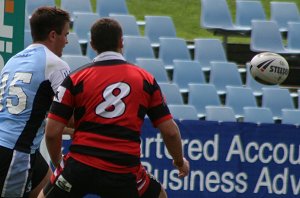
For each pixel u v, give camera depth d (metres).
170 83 40.19
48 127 16.47
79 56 38.34
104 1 48.12
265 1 66.38
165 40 44.03
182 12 63.84
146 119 27.80
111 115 16.27
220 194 28.67
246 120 37.09
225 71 42.59
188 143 28.33
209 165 28.48
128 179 16.41
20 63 18.34
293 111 38.25
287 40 48.62
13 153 18.02
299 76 46.75
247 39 56.97
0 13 21.16
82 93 16.33
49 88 18.20
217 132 28.55
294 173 29.36
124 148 16.27
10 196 18.50
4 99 18.27
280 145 29.16
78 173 16.25
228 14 48.78
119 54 16.75
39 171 19.67
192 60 46.53
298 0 67.81
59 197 16.66
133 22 45.59
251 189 28.98
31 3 45.69
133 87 16.41
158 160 27.97
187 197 28.34
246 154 28.86
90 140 16.27
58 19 18.45
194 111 35.38
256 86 43.00
